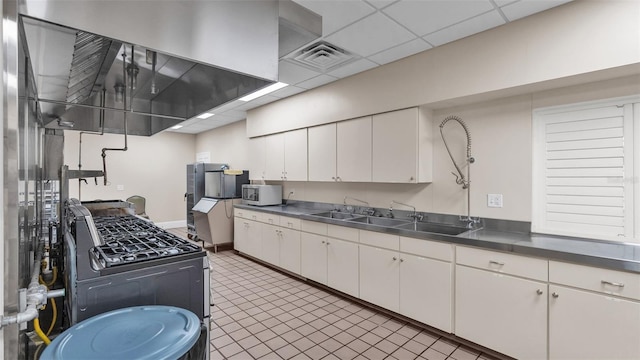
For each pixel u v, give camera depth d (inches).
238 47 45.4
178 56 39.9
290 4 58.4
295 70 126.2
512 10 81.5
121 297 56.7
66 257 72.4
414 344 91.5
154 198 275.1
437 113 117.3
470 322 86.9
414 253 99.6
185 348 39.5
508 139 99.6
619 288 64.2
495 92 93.7
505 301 80.1
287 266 151.9
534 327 75.4
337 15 83.8
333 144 142.7
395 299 104.8
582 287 68.6
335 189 159.3
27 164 56.6
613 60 72.1
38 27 33.9
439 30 92.5
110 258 61.2
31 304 35.6
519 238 88.0
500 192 101.5
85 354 36.6
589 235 85.2
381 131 121.9
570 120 88.0
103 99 87.2
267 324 104.7
